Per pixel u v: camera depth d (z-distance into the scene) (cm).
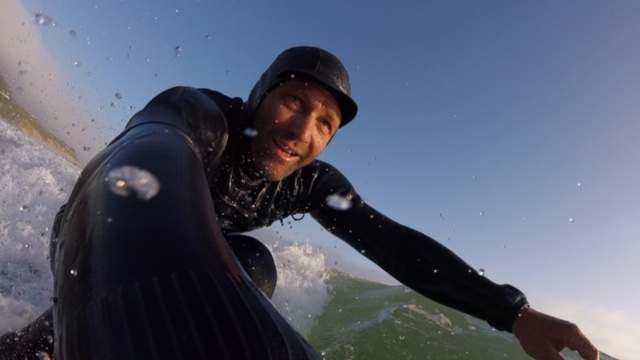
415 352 161
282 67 69
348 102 70
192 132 49
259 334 19
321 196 88
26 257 129
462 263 80
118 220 25
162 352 18
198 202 29
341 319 196
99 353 19
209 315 19
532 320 71
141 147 34
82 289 22
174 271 21
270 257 94
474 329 207
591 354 66
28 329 80
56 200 177
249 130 72
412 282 82
